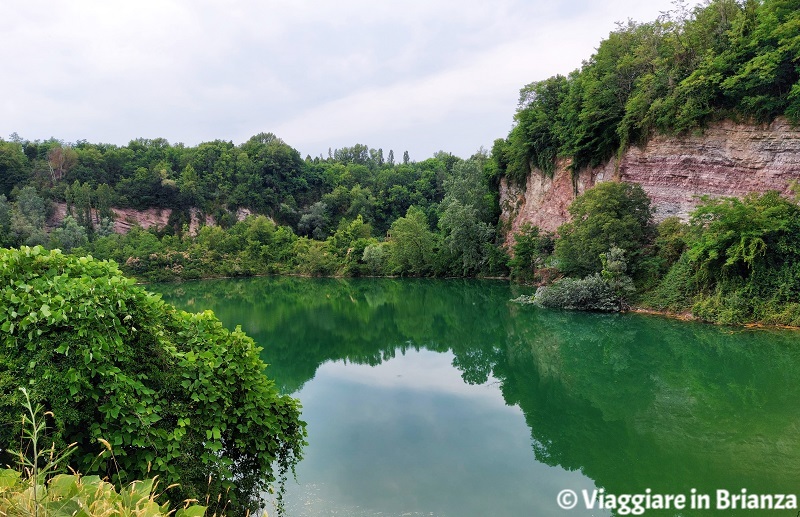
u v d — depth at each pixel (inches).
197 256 2514.8
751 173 899.4
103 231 2669.8
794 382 510.9
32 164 3166.8
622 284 930.7
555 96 1536.7
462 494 300.2
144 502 137.2
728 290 774.5
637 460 350.0
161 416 203.0
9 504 112.6
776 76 831.1
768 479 316.2
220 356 230.5
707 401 473.4
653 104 1031.6
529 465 343.0
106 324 190.7
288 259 2723.9
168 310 239.0
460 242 1856.5
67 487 128.0
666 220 986.1
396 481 316.2
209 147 3983.8
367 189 3848.4
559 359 661.3
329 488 305.0
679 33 1067.9
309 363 671.1
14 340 172.7
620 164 1163.9
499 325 923.4
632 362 626.2
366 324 1016.2
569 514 279.1
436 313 1121.4
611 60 1223.5
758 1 936.9
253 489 259.0
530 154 1638.8
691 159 1002.1
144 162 3636.8
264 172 3900.1
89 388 184.9
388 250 2311.8
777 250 735.7
